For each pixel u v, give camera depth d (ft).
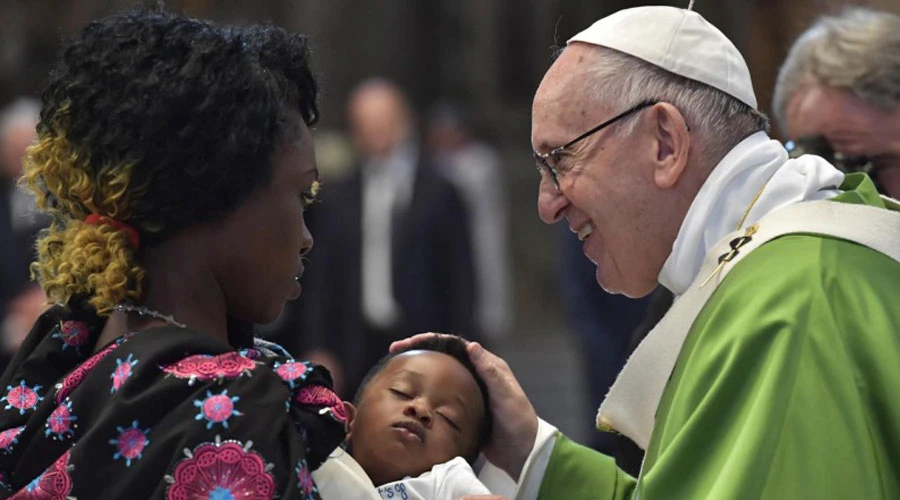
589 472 8.95
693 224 7.80
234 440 6.12
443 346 9.09
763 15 15.48
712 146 7.85
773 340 7.02
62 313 6.82
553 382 38.52
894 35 10.57
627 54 8.00
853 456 6.68
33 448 6.36
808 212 7.59
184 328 6.45
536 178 53.52
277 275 6.69
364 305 22.89
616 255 8.16
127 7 6.90
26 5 51.11
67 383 6.45
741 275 7.46
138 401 6.17
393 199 23.35
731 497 6.61
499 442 9.03
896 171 10.61
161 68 6.35
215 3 44.83
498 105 56.03
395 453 8.48
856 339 7.03
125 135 6.31
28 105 23.85
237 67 6.47
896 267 7.40
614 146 7.97
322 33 54.24
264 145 6.51
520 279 50.88
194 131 6.34
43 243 6.72
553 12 55.77
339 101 54.39
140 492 6.07
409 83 55.52
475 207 27.45
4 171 22.44
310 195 6.82
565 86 8.13
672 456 7.00
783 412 6.77
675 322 7.77
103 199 6.42
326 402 6.56
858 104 10.54
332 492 6.62
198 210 6.47
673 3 24.62
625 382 8.02
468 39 55.93
